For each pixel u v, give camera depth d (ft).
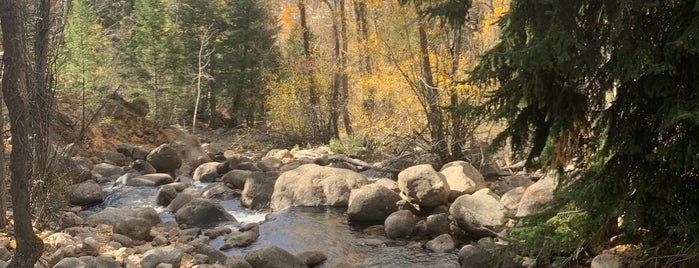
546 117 21.26
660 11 19.43
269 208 43.68
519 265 26.43
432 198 37.99
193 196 42.57
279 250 27.99
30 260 19.19
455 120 50.39
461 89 48.24
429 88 52.95
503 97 22.15
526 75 20.47
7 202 36.96
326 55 98.68
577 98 21.29
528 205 29.73
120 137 69.87
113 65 101.55
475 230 32.35
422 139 56.13
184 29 117.39
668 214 20.75
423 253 30.96
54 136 48.11
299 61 88.74
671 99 18.67
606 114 20.84
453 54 51.13
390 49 54.70
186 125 119.44
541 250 22.86
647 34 19.17
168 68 110.93
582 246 24.32
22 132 19.26
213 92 118.62
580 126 22.52
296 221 38.19
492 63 21.11
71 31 82.28
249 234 33.42
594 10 20.85
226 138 106.22
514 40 20.95
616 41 19.10
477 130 55.01
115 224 32.24
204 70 116.98
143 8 110.63
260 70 114.21
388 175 53.88
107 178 53.88
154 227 35.37
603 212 21.34
